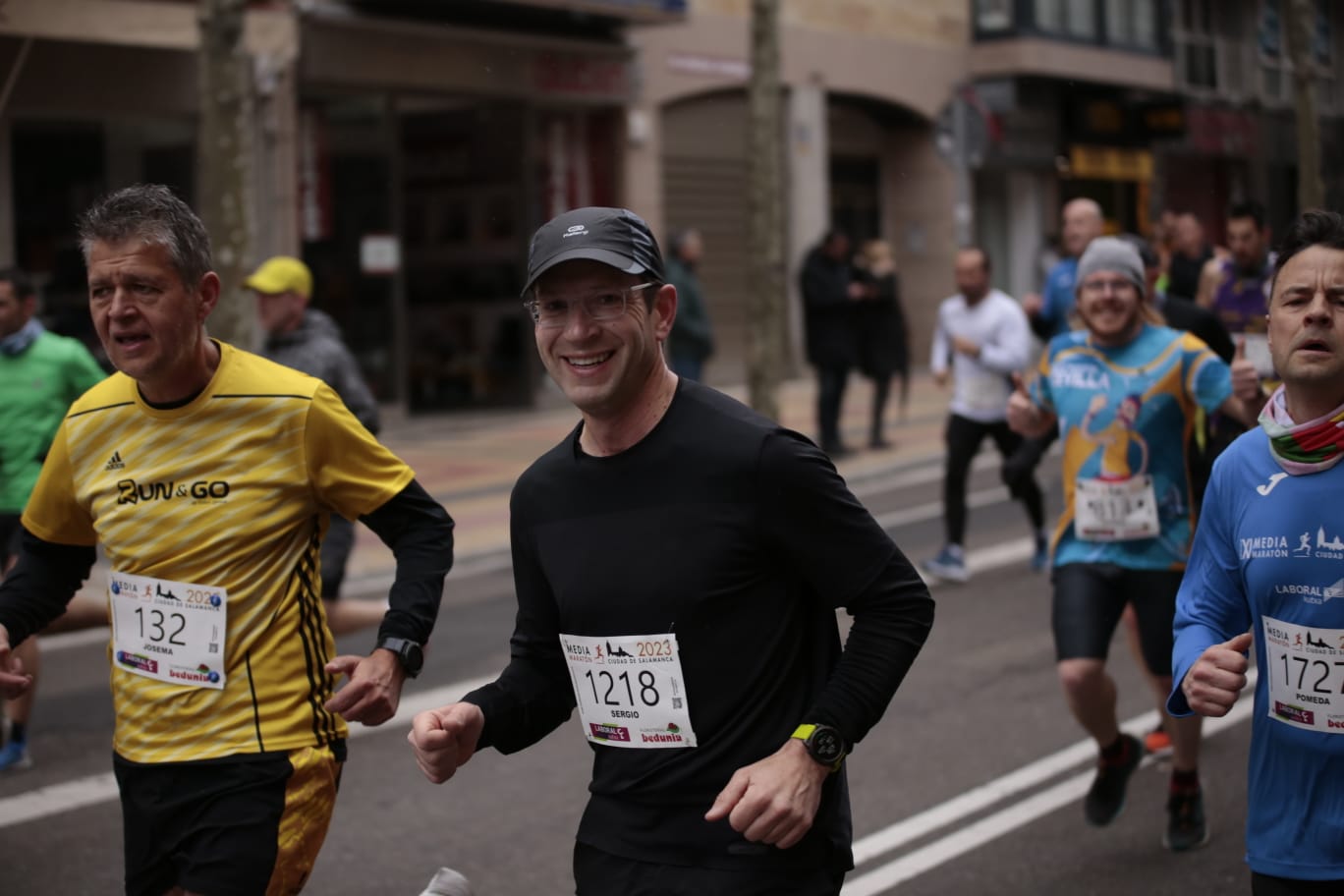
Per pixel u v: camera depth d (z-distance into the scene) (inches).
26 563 225.9
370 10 1104.8
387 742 434.9
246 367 215.5
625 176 1301.7
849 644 181.8
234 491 211.6
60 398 445.7
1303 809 193.9
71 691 497.7
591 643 185.3
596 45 1246.3
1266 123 2148.1
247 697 209.6
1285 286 193.5
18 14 779.4
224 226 679.7
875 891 321.7
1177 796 343.0
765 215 872.3
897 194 1641.2
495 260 1235.9
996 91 1643.7
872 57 1541.6
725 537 179.3
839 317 961.5
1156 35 1887.3
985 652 522.9
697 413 183.2
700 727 181.0
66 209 975.6
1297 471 194.2
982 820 364.2
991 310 617.0
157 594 211.6
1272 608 195.6
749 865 178.4
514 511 192.7
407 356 1189.7
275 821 207.8
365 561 704.4
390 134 1147.9
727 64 1374.3
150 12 864.3
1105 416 336.8
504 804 381.7
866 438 1076.5
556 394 1283.2
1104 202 1914.4
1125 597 340.2
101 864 344.5
